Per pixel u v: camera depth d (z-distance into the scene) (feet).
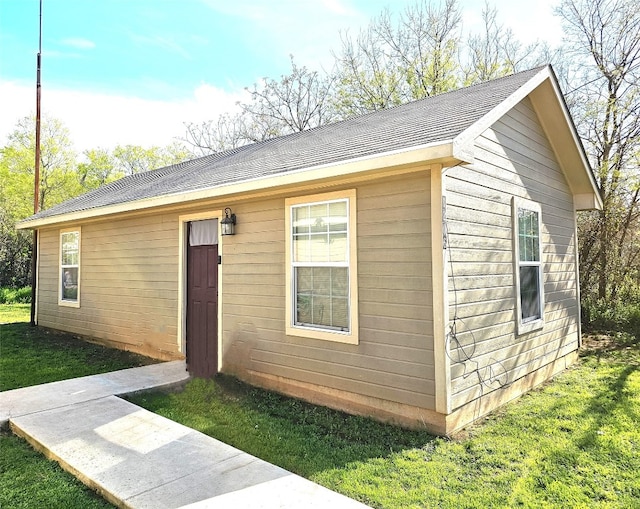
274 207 18.56
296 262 17.69
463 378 14.12
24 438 13.41
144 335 25.48
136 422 14.10
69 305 31.58
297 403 16.88
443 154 12.07
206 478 10.34
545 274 21.33
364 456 12.02
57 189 83.46
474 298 15.02
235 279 20.22
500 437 13.34
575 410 15.92
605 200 35.53
